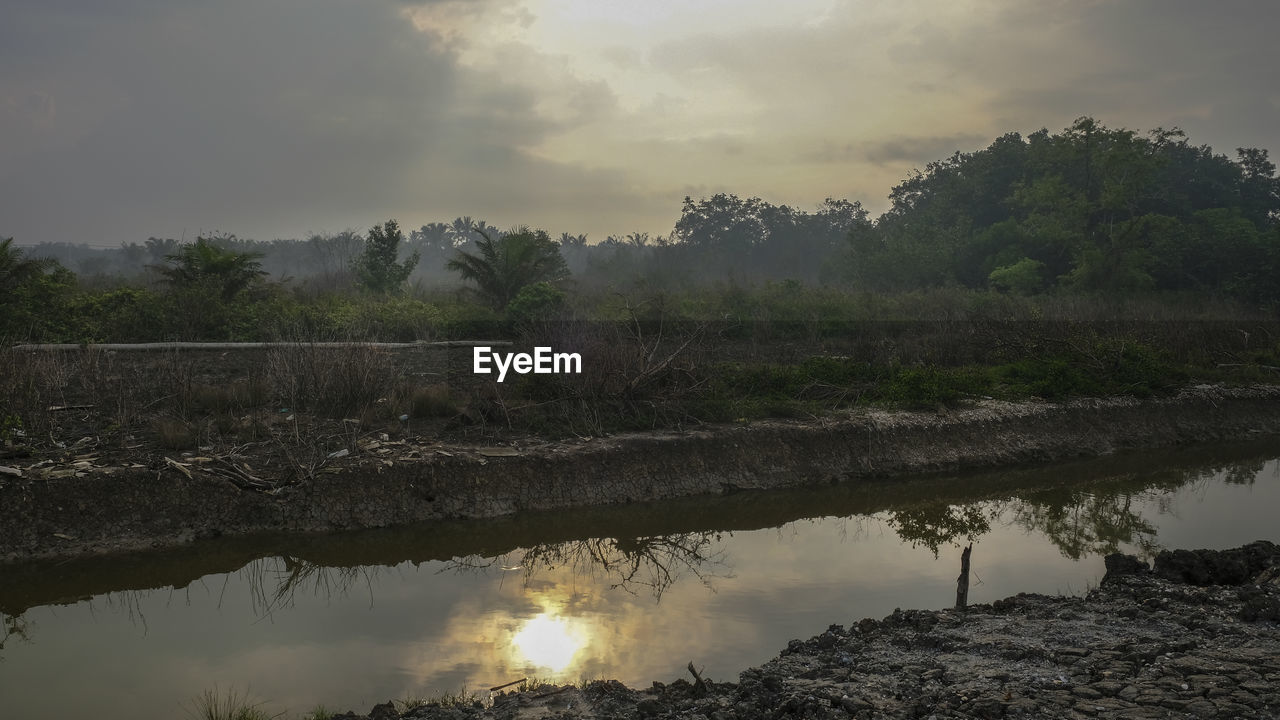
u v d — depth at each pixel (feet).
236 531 33.32
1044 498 45.55
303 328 60.95
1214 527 40.34
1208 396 63.36
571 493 39.60
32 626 26.96
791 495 44.11
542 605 29.17
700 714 18.71
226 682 22.72
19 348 48.19
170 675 23.25
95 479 32.53
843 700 18.12
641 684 22.71
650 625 27.27
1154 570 28.81
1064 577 32.50
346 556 33.78
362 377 44.47
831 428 48.73
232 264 69.46
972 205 179.22
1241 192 188.03
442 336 67.67
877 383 56.85
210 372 50.11
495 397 45.42
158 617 27.66
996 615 25.18
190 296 62.64
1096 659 20.24
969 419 53.01
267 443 38.78
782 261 280.31
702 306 84.74
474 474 38.24
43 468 33.09
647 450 42.83
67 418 39.63
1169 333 78.33
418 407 44.57
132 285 91.15
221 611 28.25
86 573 30.12
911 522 41.04
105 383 42.96
